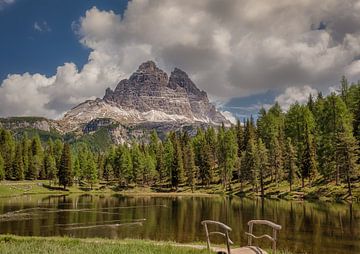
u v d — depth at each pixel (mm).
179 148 148250
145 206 87312
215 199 107000
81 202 101250
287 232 43844
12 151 173875
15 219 63094
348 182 80438
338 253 33125
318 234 42344
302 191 95938
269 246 36031
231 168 135250
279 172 111812
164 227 52062
